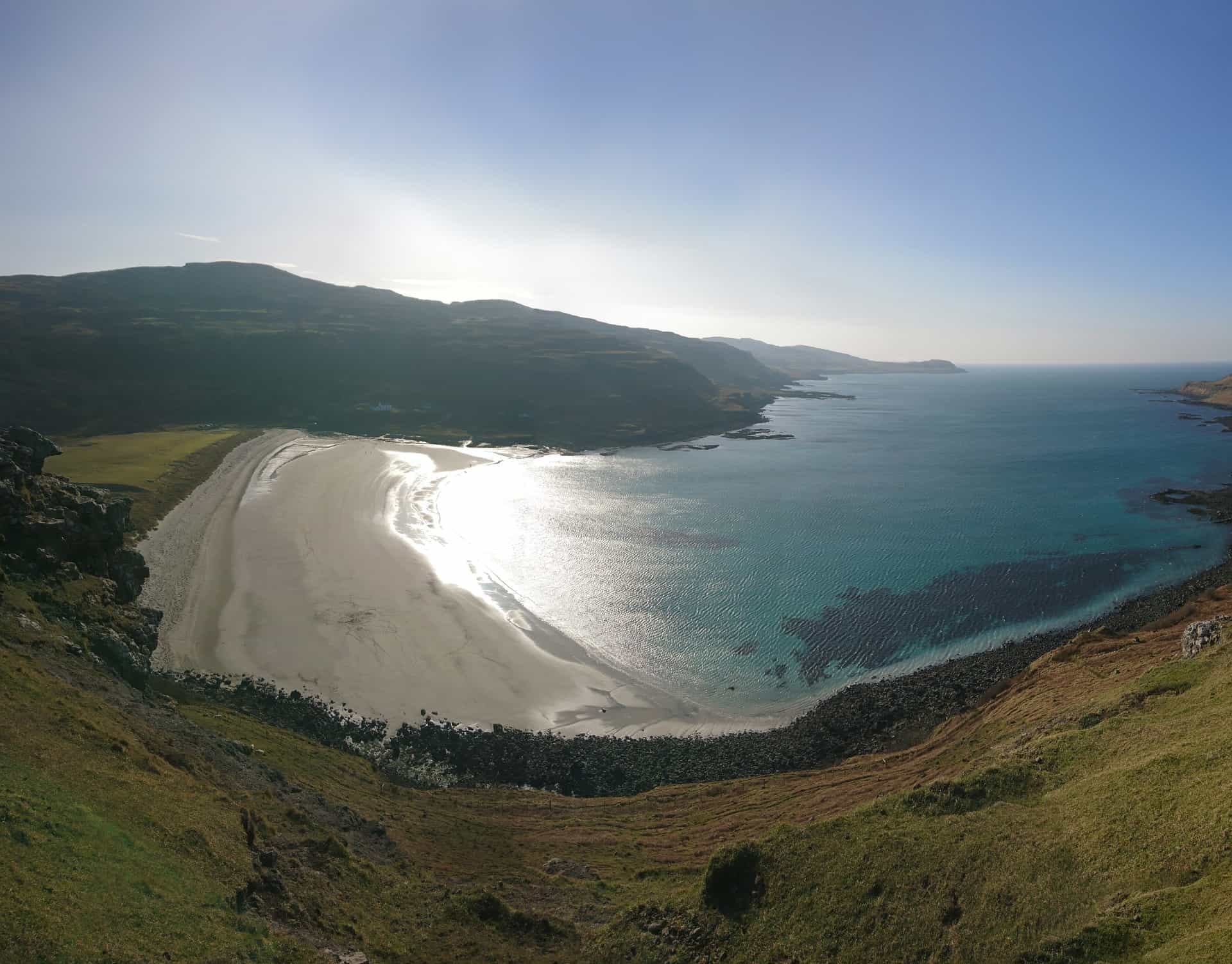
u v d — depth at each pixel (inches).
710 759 1877.5
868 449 7283.5
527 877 1219.2
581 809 1601.9
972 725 1764.3
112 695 1330.0
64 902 660.1
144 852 810.2
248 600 2652.6
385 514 4020.7
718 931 951.6
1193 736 1043.9
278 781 1330.0
